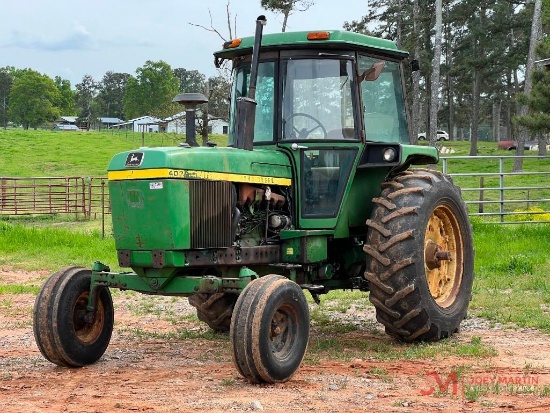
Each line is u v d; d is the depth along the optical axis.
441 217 8.52
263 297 6.19
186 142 7.71
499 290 11.34
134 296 11.94
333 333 8.77
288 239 7.47
